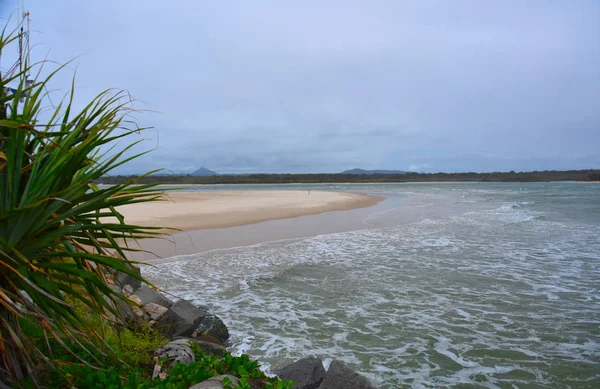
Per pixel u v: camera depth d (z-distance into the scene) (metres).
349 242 16.45
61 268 2.93
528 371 6.05
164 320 6.49
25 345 3.16
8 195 2.86
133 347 4.72
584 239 17.69
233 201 37.12
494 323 7.88
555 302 9.16
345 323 7.80
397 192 67.12
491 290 10.02
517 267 12.42
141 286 7.66
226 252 13.91
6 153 3.01
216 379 3.57
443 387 5.59
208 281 10.41
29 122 3.06
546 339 7.18
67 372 3.51
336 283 10.47
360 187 105.50
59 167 3.02
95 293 3.14
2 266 2.73
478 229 20.62
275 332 7.34
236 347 6.70
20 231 2.86
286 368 5.33
